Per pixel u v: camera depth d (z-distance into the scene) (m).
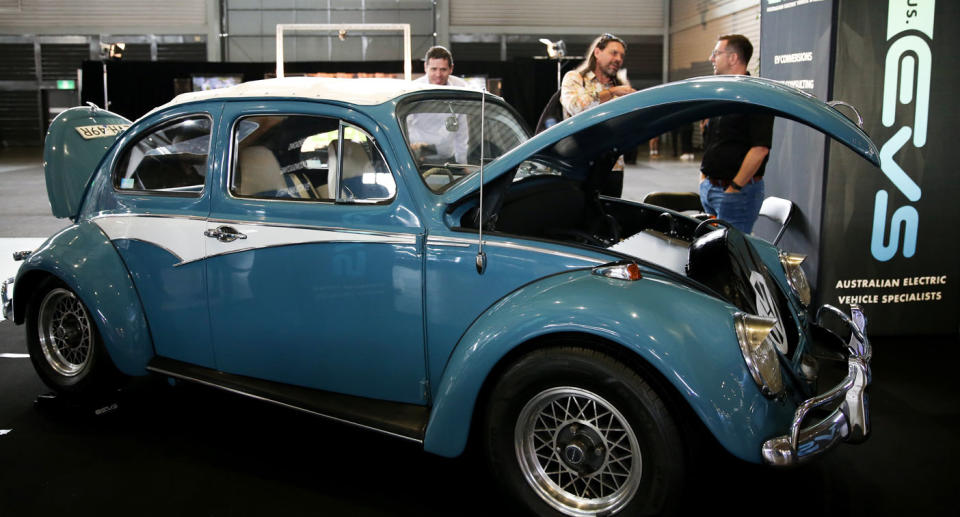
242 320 2.72
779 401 2.09
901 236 4.07
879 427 3.02
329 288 2.54
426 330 2.42
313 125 2.60
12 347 4.11
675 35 17.64
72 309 3.21
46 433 2.98
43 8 17.23
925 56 3.89
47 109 17.92
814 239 4.07
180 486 2.56
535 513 2.24
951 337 4.18
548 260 2.28
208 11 16.91
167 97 10.27
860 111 3.91
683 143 16.50
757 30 13.00
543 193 2.80
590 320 2.05
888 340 4.14
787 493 2.50
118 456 2.78
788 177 4.29
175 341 2.91
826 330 2.69
